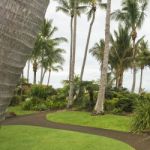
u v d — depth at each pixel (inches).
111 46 1747.0
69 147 586.6
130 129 805.9
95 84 1299.2
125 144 638.5
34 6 112.3
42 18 118.0
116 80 1766.7
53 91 1667.1
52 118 1059.3
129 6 1673.2
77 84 1417.3
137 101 893.8
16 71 115.1
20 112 1315.2
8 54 109.6
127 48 1738.4
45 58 2096.5
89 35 1685.5
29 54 118.3
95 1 1614.2
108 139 680.4
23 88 1775.3
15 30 108.9
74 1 1596.9
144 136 735.7
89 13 1660.9
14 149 568.7
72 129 850.8
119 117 991.6
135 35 1740.9
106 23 1123.3
